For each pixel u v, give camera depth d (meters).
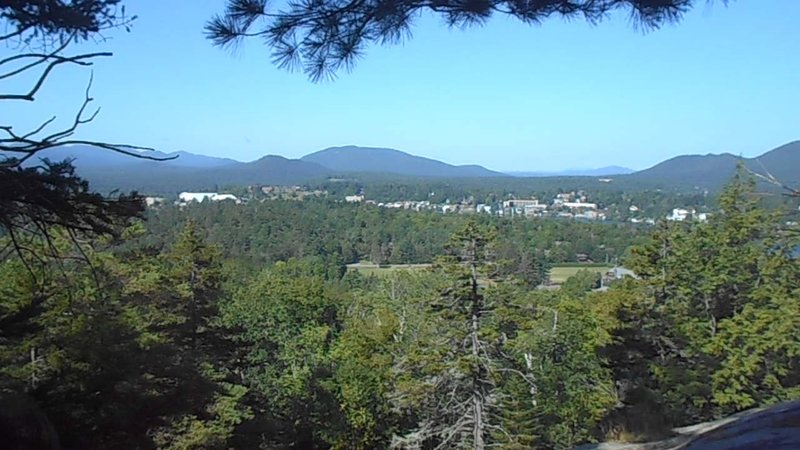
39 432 5.43
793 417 3.05
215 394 15.20
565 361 25.08
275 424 19.05
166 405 13.35
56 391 9.40
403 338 25.94
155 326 16.94
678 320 19.25
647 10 4.92
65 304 11.56
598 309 19.98
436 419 19.03
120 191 5.77
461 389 18.39
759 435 2.89
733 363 17.28
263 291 31.30
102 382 11.13
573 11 5.14
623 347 19.03
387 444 24.77
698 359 18.80
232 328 19.23
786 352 17.58
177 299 17.59
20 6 5.10
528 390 22.67
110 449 11.18
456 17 5.29
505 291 18.06
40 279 10.89
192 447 13.17
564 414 23.83
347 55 5.47
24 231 5.73
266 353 28.17
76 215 5.56
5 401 5.54
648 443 7.75
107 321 12.80
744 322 17.70
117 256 17.98
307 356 28.81
